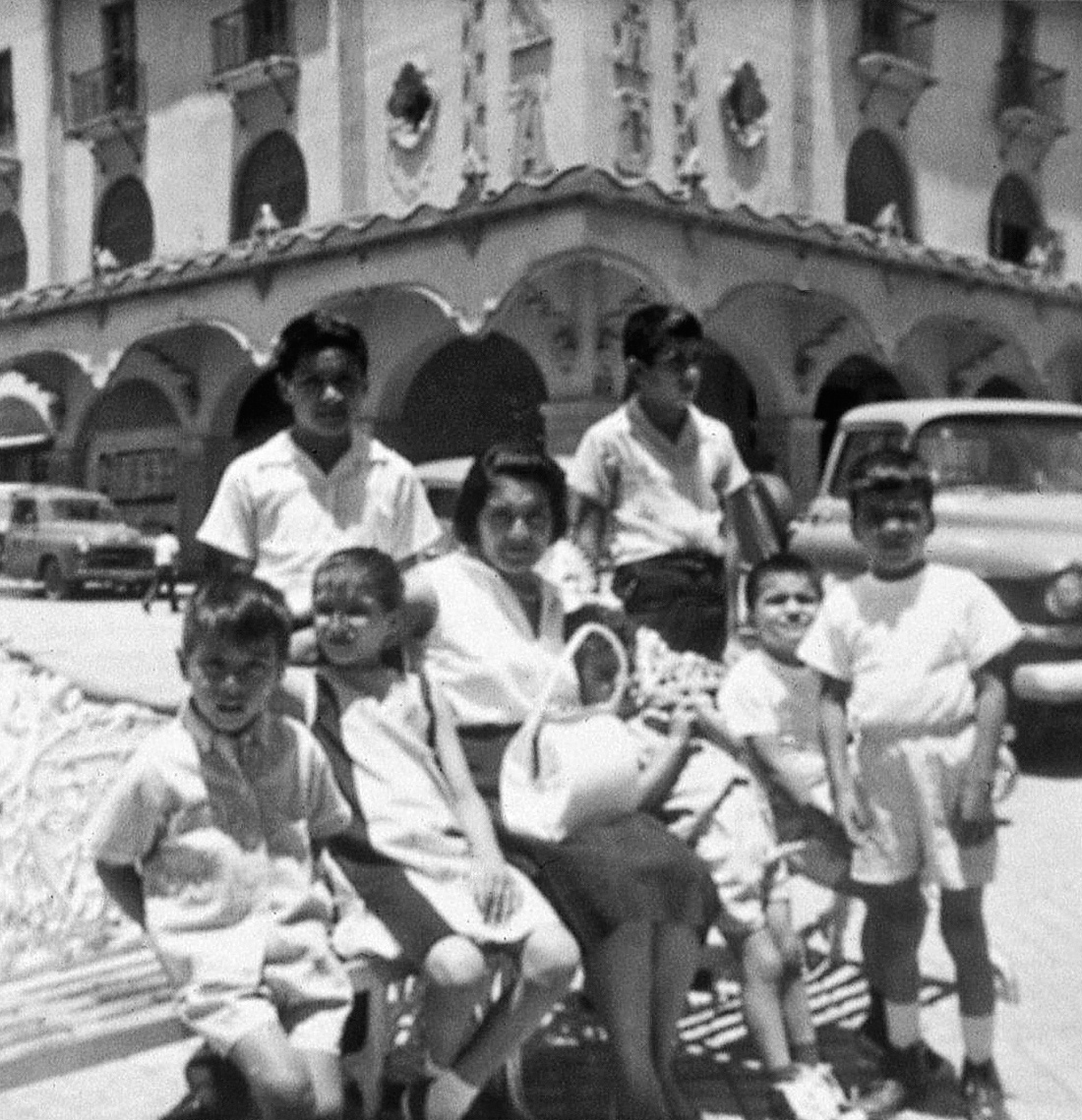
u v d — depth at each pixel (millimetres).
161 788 3031
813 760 4074
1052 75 26828
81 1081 3764
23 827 4051
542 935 3238
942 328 22797
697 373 4551
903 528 3637
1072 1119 3670
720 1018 4254
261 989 3020
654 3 20078
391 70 22031
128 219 27484
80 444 26391
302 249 17781
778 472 20844
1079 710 9883
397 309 20062
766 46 22062
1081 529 8281
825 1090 3582
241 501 3850
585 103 19219
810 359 20797
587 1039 3998
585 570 4219
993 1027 4078
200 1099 3072
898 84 24047
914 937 3715
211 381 24156
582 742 3482
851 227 17891
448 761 3441
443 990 3180
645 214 15555
